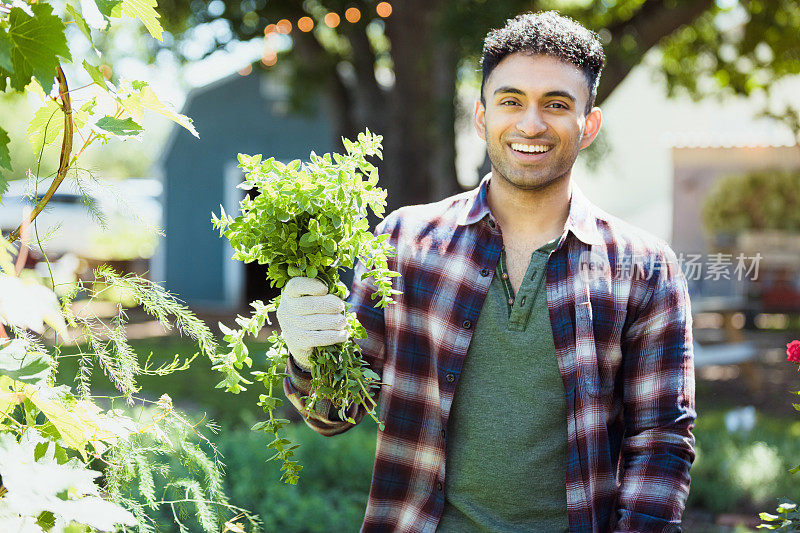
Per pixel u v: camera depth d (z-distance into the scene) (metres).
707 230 10.52
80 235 10.68
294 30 9.07
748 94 10.09
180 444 1.47
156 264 15.67
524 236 1.76
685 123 14.97
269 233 1.42
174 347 10.16
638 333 1.72
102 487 1.37
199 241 15.65
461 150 9.43
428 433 1.74
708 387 8.34
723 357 7.75
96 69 1.22
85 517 1.04
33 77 1.17
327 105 10.09
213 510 1.52
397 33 7.89
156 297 1.42
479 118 1.89
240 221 1.44
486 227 1.76
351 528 3.68
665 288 1.73
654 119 16.61
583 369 1.67
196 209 15.63
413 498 1.74
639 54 7.62
